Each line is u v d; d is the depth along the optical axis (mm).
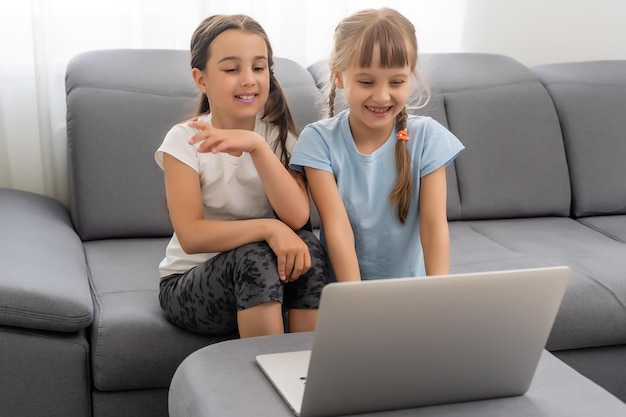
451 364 1316
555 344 1962
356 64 1700
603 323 1972
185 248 1716
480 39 2848
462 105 2453
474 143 2439
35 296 1670
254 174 1804
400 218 1804
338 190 1807
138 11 2449
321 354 1232
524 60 2904
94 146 2186
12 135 2426
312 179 1797
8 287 1664
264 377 1386
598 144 2529
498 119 2469
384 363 1275
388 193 1809
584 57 2949
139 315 1744
